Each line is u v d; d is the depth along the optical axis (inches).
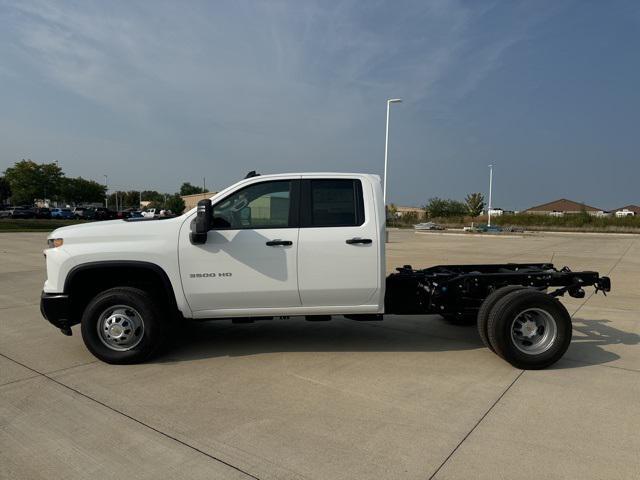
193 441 132.0
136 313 191.8
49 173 2561.5
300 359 203.0
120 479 114.2
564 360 204.4
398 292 213.2
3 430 138.0
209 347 219.6
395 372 187.6
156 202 3713.1
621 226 2031.3
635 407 154.9
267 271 193.0
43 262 560.1
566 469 118.2
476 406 155.3
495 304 192.5
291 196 198.1
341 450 127.3
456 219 2598.4
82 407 153.6
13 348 217.6
